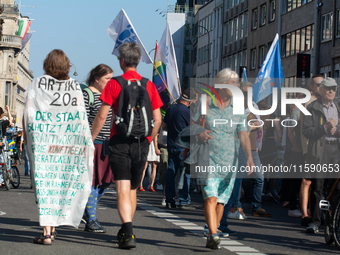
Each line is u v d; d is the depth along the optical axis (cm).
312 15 3706
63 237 714
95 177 751
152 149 1513
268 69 1218
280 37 4238
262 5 4706
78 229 784
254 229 859
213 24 6600
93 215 762
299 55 2764
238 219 975
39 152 682
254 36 4847
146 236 749
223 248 685
